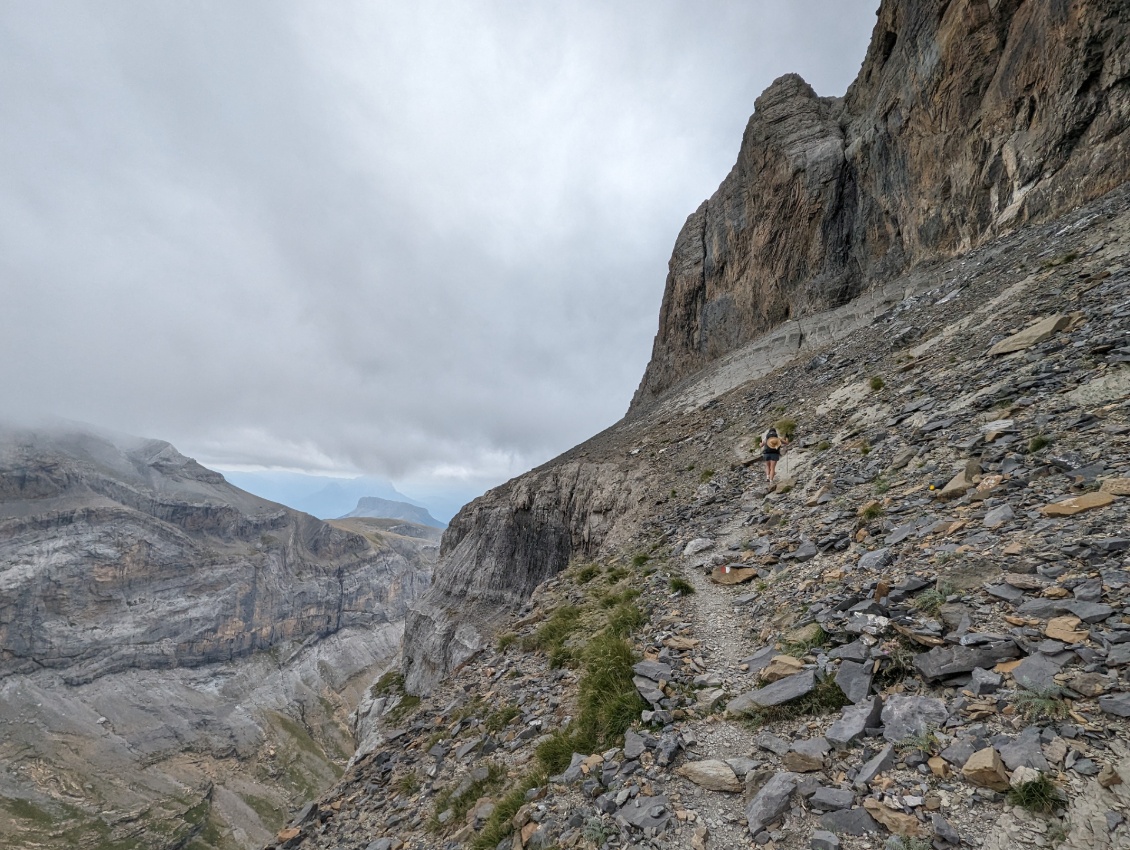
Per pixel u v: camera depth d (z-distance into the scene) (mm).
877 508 12156
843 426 20906
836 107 66875
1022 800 4613
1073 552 7195
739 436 29672
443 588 60000
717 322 74688
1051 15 34406
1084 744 4820
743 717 7727
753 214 68062
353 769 13062
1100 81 31500
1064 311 17312
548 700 11766
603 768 7961
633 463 38031
